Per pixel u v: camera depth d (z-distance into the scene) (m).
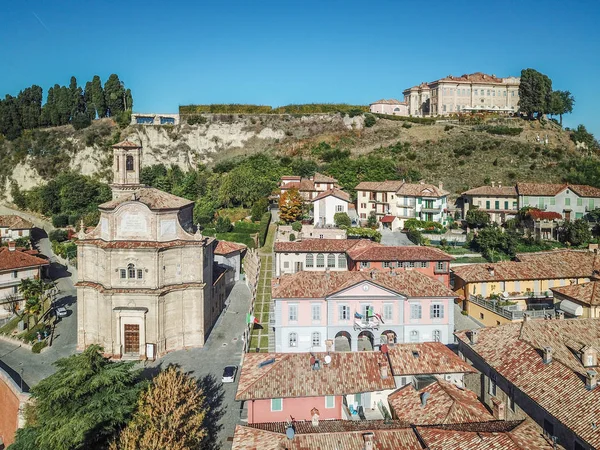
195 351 70.38
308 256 90.69
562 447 35.50
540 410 40.72
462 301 83.00
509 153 165.50
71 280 110.50
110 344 68.06
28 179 182.88
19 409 57.06
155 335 68.44
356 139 187.75
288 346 66.12
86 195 154.25
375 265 82.25
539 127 183.88
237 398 45.88
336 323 66.00
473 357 53.12
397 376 48.81
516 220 119.94
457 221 130.12
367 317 65.94
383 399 48.03
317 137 191.12
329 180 140.50
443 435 35.88
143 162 187.38
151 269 68.38
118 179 77.56
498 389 47.53
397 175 154.62
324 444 36.41
